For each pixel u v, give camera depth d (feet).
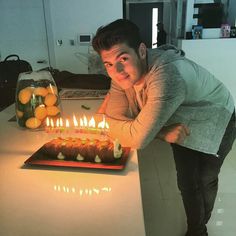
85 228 2.12
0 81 7.89
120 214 2.27
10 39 11.17
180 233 5.42
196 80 3.51
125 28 2.95
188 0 10.91
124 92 3.91
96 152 3.09
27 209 2.35
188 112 3.75
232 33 10.78
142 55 3.16
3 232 2.10
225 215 6.02
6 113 5.24
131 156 3.25
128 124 3.50
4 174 2.93
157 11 16.47
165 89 3.02
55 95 4.44
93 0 10.41
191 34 11.07
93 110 5.22
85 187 2.66
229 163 8.09
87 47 10.93
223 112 3.97
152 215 5.94
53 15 10.67
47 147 3.22
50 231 2.10
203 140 3.86
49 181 2.77
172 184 6.97
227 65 10.58
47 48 11.19
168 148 8.55
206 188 4.55
